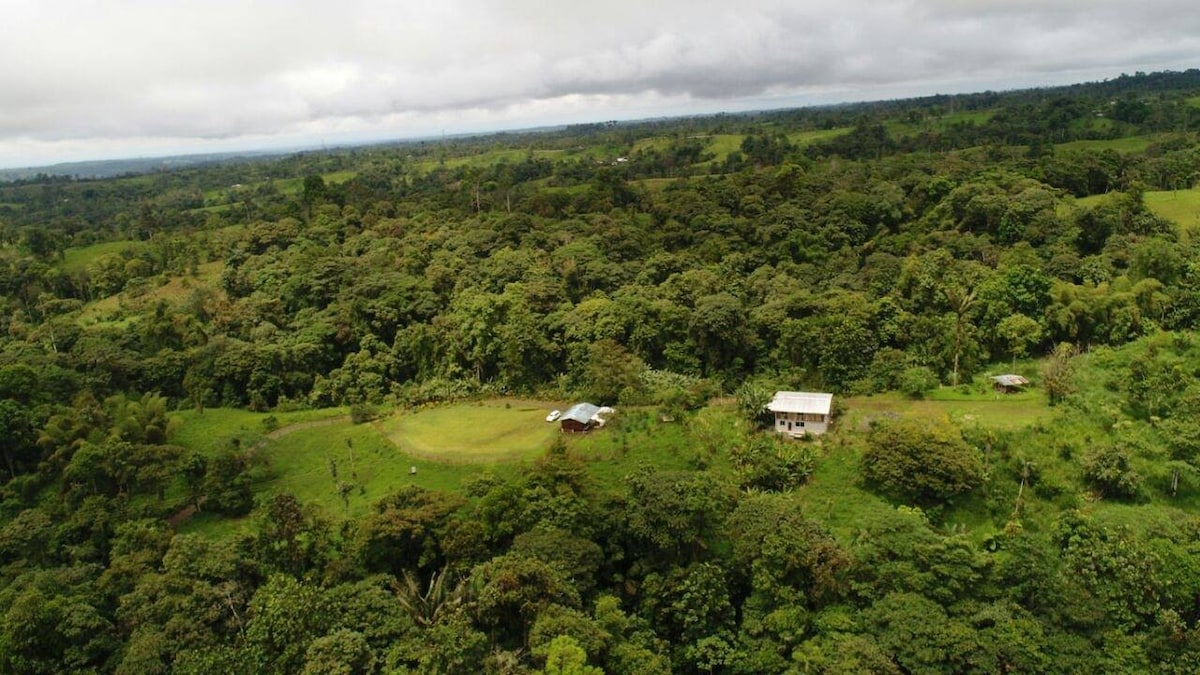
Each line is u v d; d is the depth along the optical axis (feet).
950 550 150.30
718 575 157.58
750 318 293.02
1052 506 178.70
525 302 317.01
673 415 235.20
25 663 142.51
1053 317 258.78
